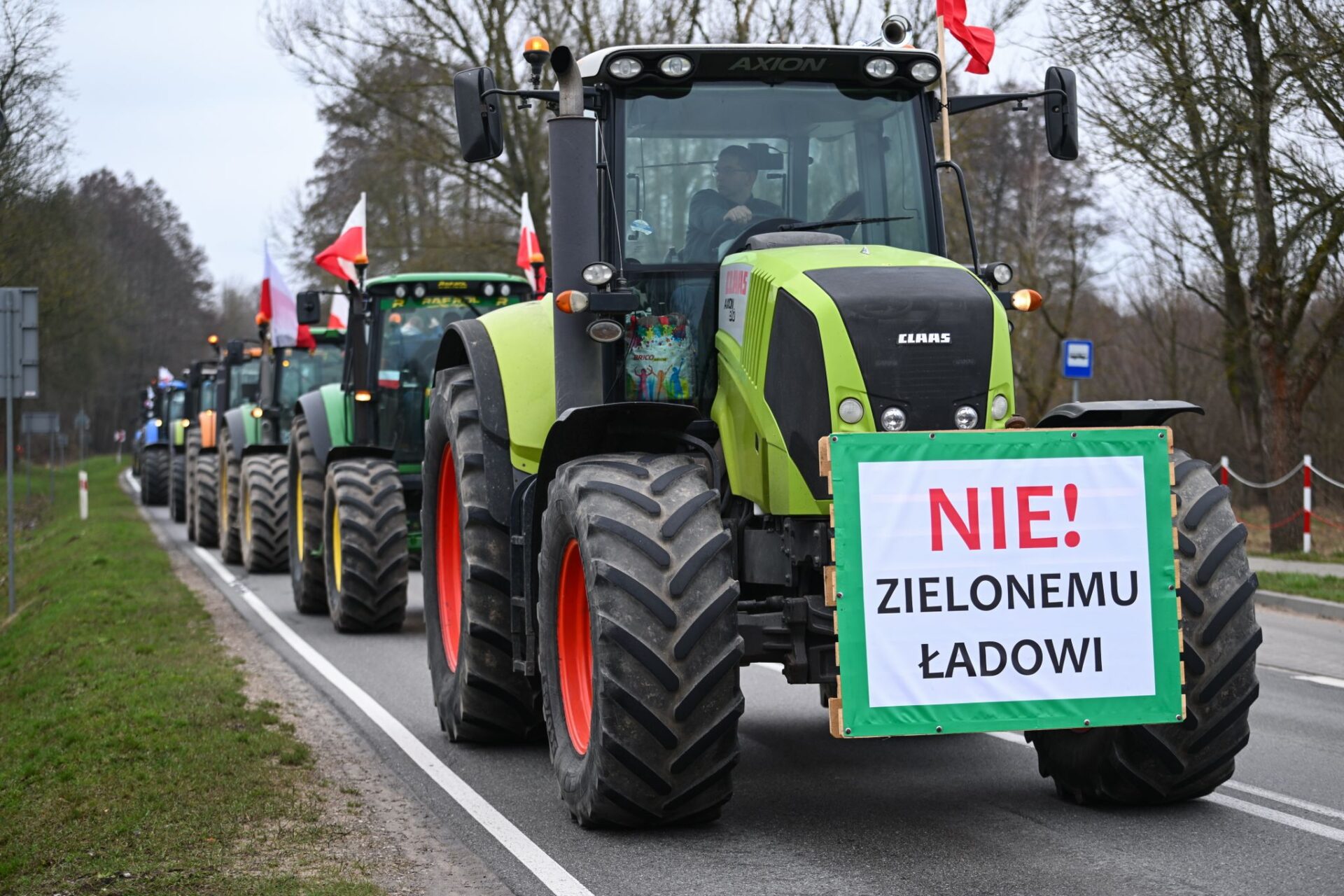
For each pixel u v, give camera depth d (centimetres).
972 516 983
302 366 3641
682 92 1245
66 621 2408
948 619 976
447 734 1483
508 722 1419
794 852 1020
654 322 1212
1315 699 1683
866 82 1266
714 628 1012
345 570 2284
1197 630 1044
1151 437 1010
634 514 1037
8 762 1342
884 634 968
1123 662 998
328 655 2084
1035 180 5509
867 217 1257
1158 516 1009
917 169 1270
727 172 1242
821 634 1061
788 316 1068
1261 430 4512
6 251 5700
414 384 2620
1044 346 5503
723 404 1171
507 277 2642
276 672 1914
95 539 4353
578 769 1098
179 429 5819
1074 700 990
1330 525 4034
